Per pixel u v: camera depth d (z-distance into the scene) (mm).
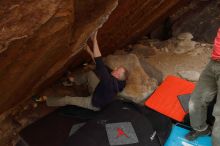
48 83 3119
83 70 3592
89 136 2635
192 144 2646
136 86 3211
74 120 2889
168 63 3904
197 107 2582
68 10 1336
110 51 3826
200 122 2629
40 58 1701
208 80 2477
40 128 2803
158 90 3232
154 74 3424
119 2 2266
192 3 4641
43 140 2701
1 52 1330
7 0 1079
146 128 2730
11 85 1903
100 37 2918
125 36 3557
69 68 3459
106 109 2941
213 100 2631
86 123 2781
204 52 4109
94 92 2938
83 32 1729
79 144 2578
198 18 4414
